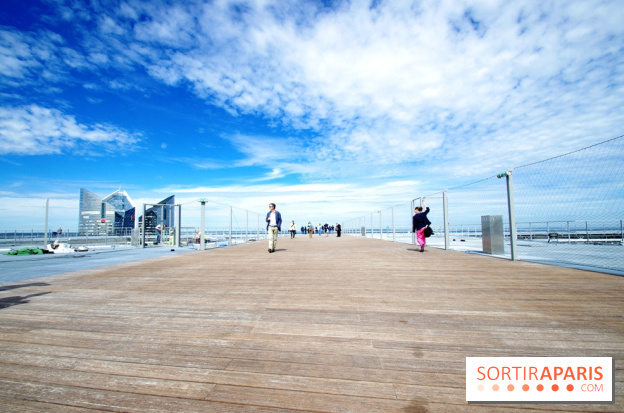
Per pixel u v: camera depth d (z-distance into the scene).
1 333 2.97
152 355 2.47
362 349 2.54
